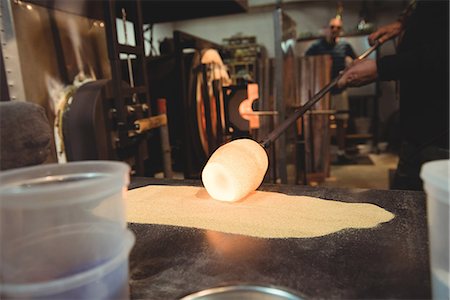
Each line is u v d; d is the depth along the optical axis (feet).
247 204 2.75
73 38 4.16
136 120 4.24
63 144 3.87
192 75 6.40
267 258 1.92
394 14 16.90
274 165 7.34
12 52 3.37
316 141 11.33
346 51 13.71
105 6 3.73
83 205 1.50
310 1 17.30
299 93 10.52
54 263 1.45
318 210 2.57
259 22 17.89
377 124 16.30
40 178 1.69
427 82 4.98
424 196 2.84
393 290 1.59
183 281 1.74
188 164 6.70
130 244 1.54
